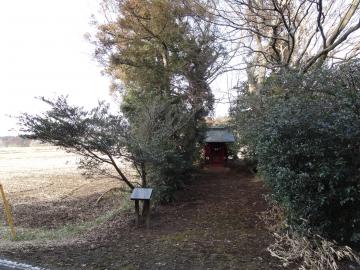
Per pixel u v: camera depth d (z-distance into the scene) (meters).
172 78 10.56
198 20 9.81
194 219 7.63
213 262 5.09
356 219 4.98
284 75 6.25
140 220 7.34
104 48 10.78
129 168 9.98
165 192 8.71
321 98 5.38
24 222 8.73
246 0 8.51
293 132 5.19
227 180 11.59
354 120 4.78
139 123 8.00
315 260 4.83
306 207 5.17
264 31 10.01
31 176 15.90
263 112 6.87
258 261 5.10
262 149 5.64
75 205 10.47
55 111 6.76
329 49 7.91
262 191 9.66
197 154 11.25
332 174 4.87
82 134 6.96
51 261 5.16
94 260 5.21
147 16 10.20
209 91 10.93
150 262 5.11
